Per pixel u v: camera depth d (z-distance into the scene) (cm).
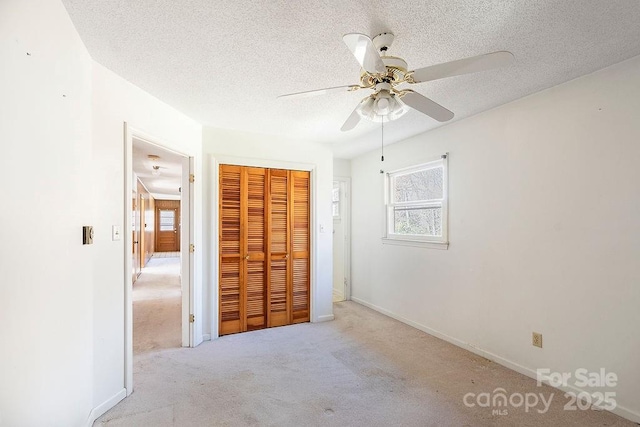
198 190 310
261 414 193
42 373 124
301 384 229
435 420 188
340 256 505
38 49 122
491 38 167
